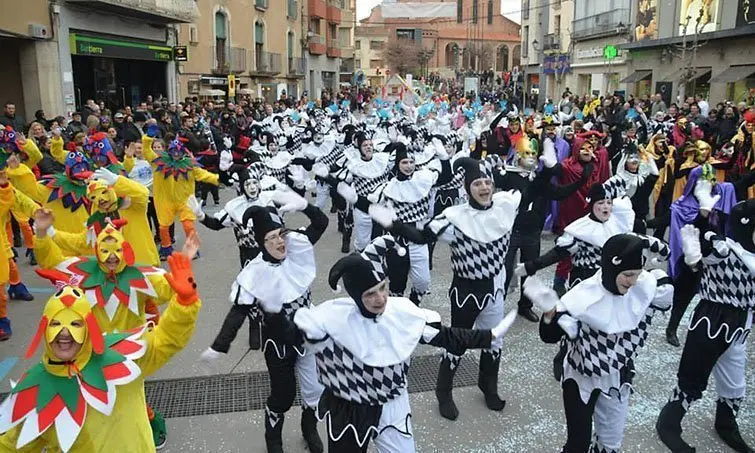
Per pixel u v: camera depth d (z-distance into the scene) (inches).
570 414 157.5
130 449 124.3
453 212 198.8
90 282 172.7
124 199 255.4
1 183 262.5
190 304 124.3
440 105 826.8
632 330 150.9
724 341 177.2
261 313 169.0
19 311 298.5
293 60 1676.9
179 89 1055.6
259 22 1419.8
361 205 206.4
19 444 113.8
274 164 408.2
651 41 1106.7
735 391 183.6
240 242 254.1
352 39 2477.9
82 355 120.0
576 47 1546.5
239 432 197.0
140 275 177.3
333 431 138.0
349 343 132.5
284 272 169.6
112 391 119.7
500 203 200.1
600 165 386.0
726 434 187.5
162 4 866.1
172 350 128.0
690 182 285.1
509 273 287.1
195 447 189.3
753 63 885.8
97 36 799.7
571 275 229.8
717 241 173.5
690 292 251.6
